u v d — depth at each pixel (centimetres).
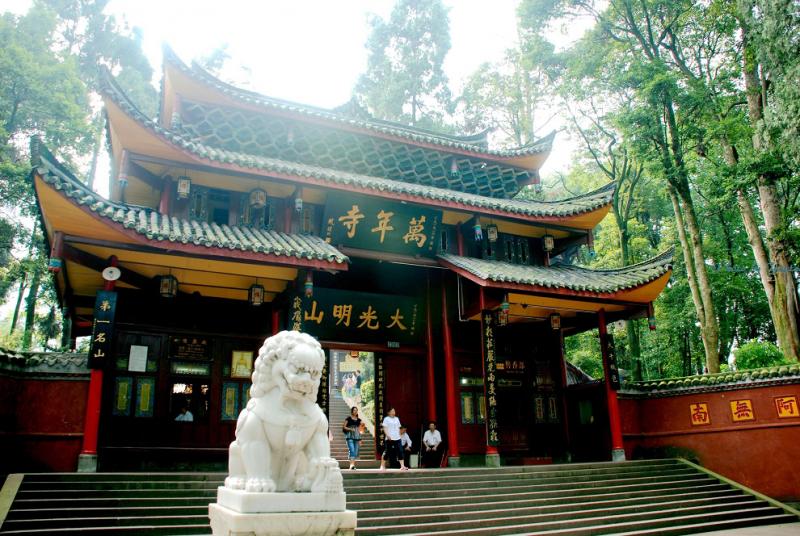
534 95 3600
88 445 1288
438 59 4128
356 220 1806
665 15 2544
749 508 1614
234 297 1770
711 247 3300
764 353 2064
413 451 1947
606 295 1905
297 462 612
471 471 1523
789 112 1930
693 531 1384
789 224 2306
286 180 1655
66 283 1605
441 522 1223
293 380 604
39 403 1320
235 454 618
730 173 2200
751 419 1838
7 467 1242
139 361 1619
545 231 2161
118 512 1072
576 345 3650
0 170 2661
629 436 2044
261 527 523
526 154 2322
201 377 1684
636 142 2328
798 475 1717
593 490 1520
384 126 2231
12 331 2902
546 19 2864
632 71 2288
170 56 1778
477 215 1945
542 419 2170
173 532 1052
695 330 3394
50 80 2978
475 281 1761
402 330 1991
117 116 1458
